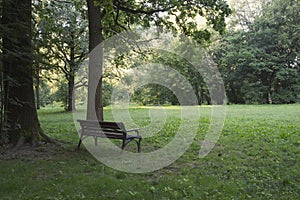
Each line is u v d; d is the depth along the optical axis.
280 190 3.86
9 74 6.14
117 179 4.38
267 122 11.96
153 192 3.77
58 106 32.09
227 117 14.58
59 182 4.14
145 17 10.27
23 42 6.24
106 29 9.77
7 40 5.89
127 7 10.23
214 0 9.57
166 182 4.17
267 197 3.60
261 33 33.75
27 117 6.64
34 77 6.98
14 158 5.57
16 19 5.92
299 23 32.47
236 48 34.34
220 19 9.90
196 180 4.29
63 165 5.09
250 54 32.50
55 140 7.09
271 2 35.44
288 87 34.47
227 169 4.88
